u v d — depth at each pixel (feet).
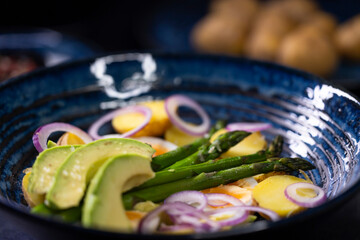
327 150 1.64
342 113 1.64
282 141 1.69
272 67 1.85
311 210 1.29
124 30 3.60
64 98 1.84
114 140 1.47
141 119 1.81
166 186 1.48
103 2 3.84
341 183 1.50
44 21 3.69
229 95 1.91
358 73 2.74
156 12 3.34
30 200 1.47
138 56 1.95
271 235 1.27
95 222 1.30
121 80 1.93
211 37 2.90
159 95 1.94
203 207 1.45
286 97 1.81
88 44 2.82
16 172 1.61
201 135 1.84
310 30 2.77
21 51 2.72
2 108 1.68
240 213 1.43
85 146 1.44
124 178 1.38
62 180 1.38
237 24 2.93
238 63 1.90
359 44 2.74
